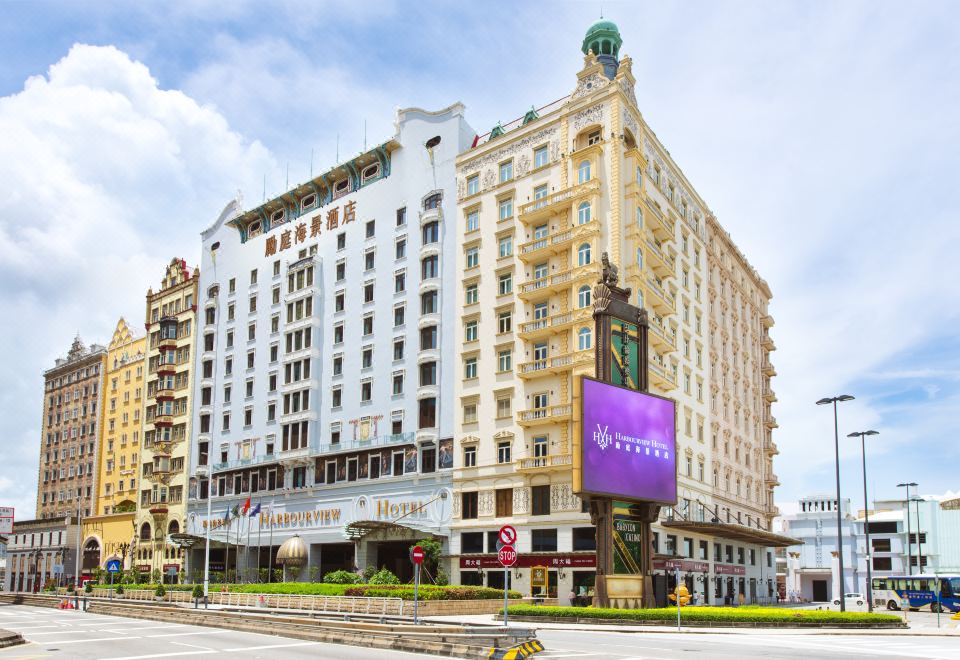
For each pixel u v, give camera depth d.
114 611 51.66
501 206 68.06
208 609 52.41
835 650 28.06
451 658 24.23
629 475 44.41
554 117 65.56
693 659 23.91
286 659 23.39
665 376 62.97
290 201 88.69
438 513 66.50
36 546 117.94
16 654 25.11
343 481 75.31
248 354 89.69
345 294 80.00
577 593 56.03
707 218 82.56
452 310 69.69
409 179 76.19
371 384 75.25
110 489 109.00
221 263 96.75
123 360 112.44
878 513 115.38
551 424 60.38
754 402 95.12
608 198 60.69
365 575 66.62
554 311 62.25
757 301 101.75
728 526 64.38
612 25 69.62
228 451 89.44
